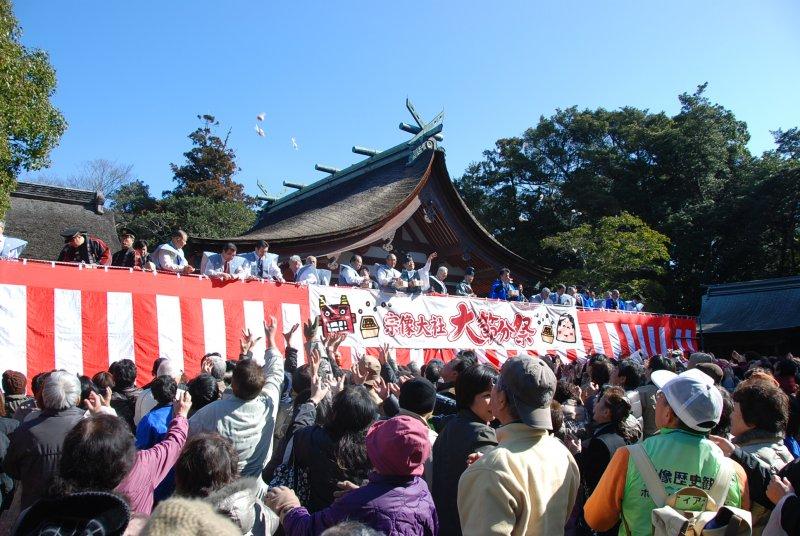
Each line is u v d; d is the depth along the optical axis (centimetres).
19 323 791
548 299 1566
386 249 1638
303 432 349
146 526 148
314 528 270
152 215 3225
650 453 302
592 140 3484
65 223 2223
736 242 2908
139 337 880
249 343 495
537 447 291
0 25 1095
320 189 2373
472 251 1781
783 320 1877
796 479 314
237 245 1422
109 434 258
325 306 1092
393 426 282
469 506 277
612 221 2625
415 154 1905
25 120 1146
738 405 386
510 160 3597
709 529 261
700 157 3178
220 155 4084
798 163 2767
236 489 259
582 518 410
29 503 377
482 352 1313
